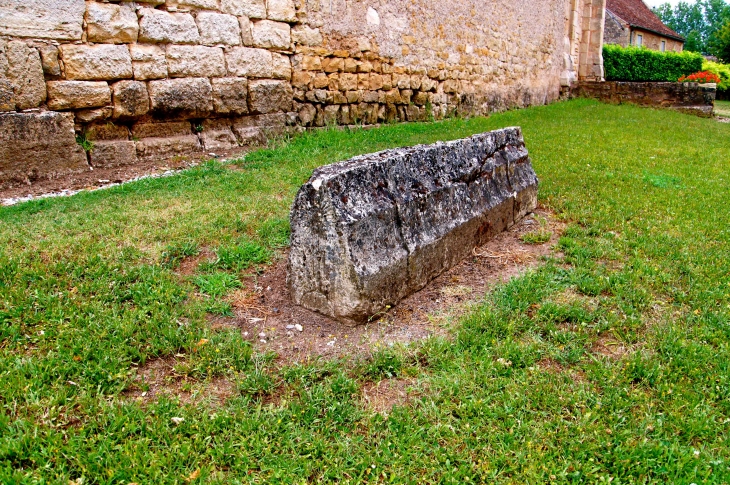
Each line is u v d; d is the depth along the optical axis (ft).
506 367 8.11
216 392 7.58
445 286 10.85
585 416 7.00
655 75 82.17
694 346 8.53
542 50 50.65
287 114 24.71
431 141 24.56
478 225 12.49
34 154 16.97
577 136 29.25
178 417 6.91
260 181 16.69
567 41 57.21
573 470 6.35
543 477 6.21
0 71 15.94
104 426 6.66
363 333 9.07
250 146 22.77
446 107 36.01
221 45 21.49
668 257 12.28
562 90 56.95
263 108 23.56
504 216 13.83
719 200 17.47
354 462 6.44
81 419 6.81
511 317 9.47
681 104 52.95
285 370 7.97
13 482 5.74
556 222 14.89
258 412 7.04
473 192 12.46
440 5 33.71
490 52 40.81
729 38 118.52
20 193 16.16
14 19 16.07
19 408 6.84
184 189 15.80
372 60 28.96
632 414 7.16
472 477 6.25
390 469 6.37
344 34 26.81
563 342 8.87
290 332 9.13
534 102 50.24
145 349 8.25
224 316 9.56
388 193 9.76
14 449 6.12
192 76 20.75
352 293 8.98
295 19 24.02
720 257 12.32
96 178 17.76
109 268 10.48
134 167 19.07
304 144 22.84
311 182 9.02
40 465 6.01
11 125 16.30
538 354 8.48
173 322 8.91
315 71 25.61
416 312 9.84
